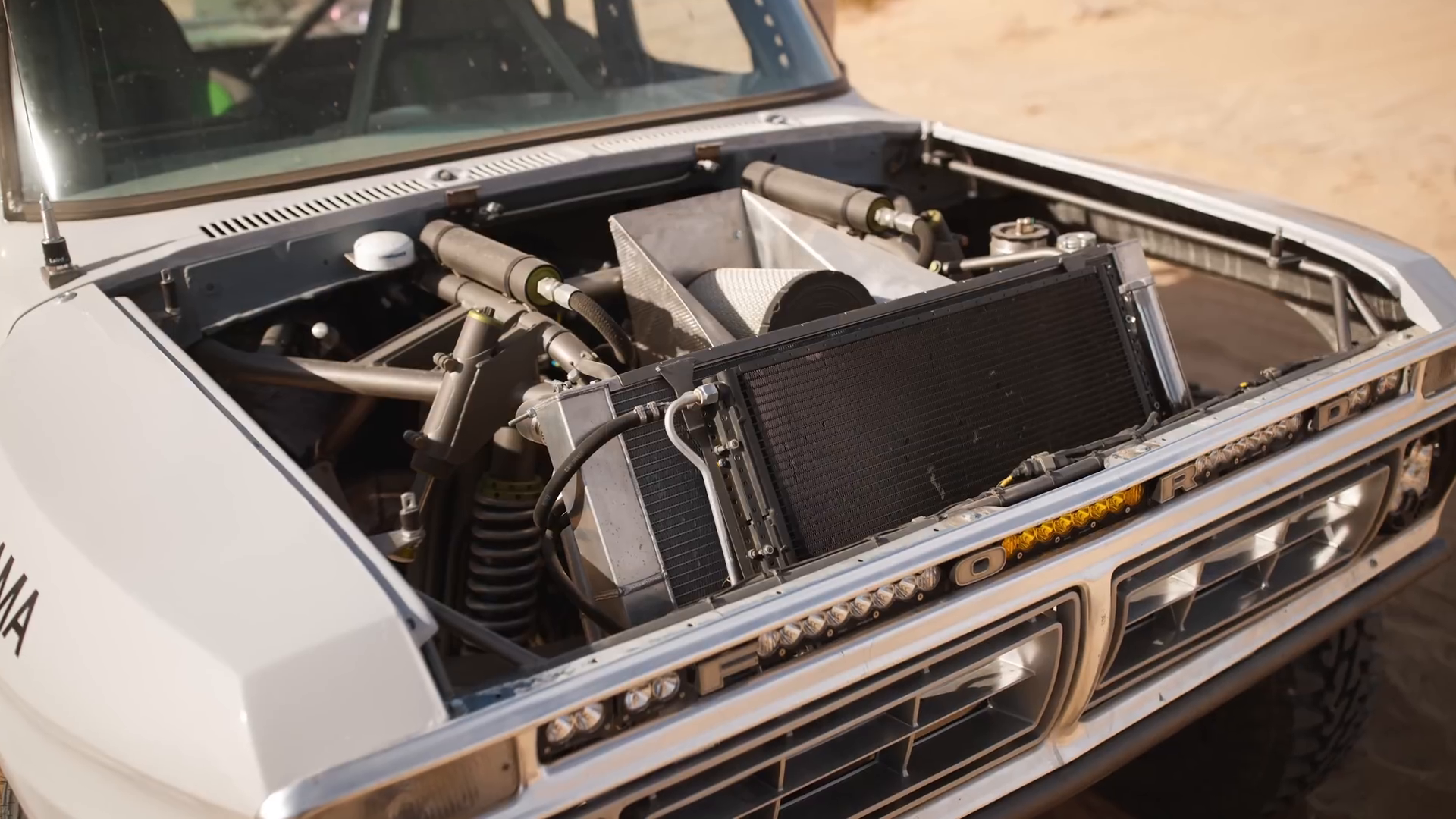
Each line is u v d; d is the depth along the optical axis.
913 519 2.13
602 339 2.80
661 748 1.59
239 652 1.53
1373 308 2.60
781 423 2.03
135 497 1.85
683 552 1.96
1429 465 2.58
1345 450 2.29
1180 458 2.03
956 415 2.22
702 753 1.65
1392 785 3.15
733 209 2.92
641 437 1.97
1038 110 11.15
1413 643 3.70
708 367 2.02
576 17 3.42
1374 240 2.65
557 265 3.11
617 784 1.56
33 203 2.75
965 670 1.89
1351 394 2.29
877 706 1.83
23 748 1.90
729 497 1.98
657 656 1.57
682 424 1.98
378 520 2.58
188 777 1.49
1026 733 2.06
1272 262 2.73
